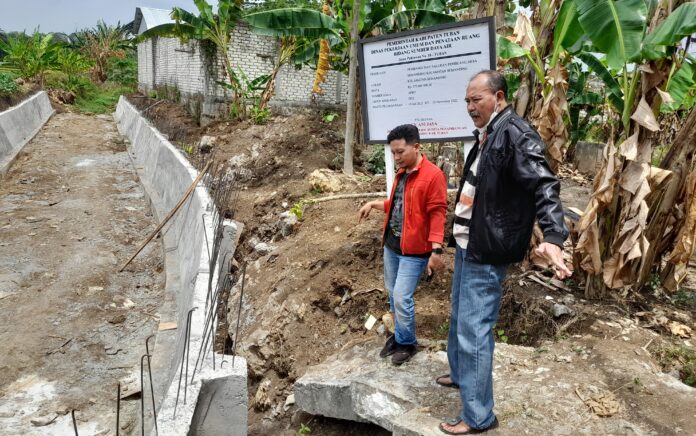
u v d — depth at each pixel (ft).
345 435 12.83
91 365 15.61
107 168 40.98
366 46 14.62
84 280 20.97
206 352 11.21
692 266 18.15
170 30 45.96
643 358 11.90
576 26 14.53
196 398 9.72
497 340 14.20
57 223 27.48
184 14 43.62
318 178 26.25
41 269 21.66
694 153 14.12
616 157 13.93
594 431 9.61
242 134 37.52
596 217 13.85
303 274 18.20
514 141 8.46
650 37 13.01
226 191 21.95
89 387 14.57
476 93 8.92
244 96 45.65
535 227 15.72
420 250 11.93
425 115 14.28
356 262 17.70
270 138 34.88
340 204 22.99
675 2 13.26
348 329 15.97
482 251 8.85
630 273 14.15
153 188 33.37
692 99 19.80
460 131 13.87
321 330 16.28
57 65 85.46
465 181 9.62
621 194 14.03
